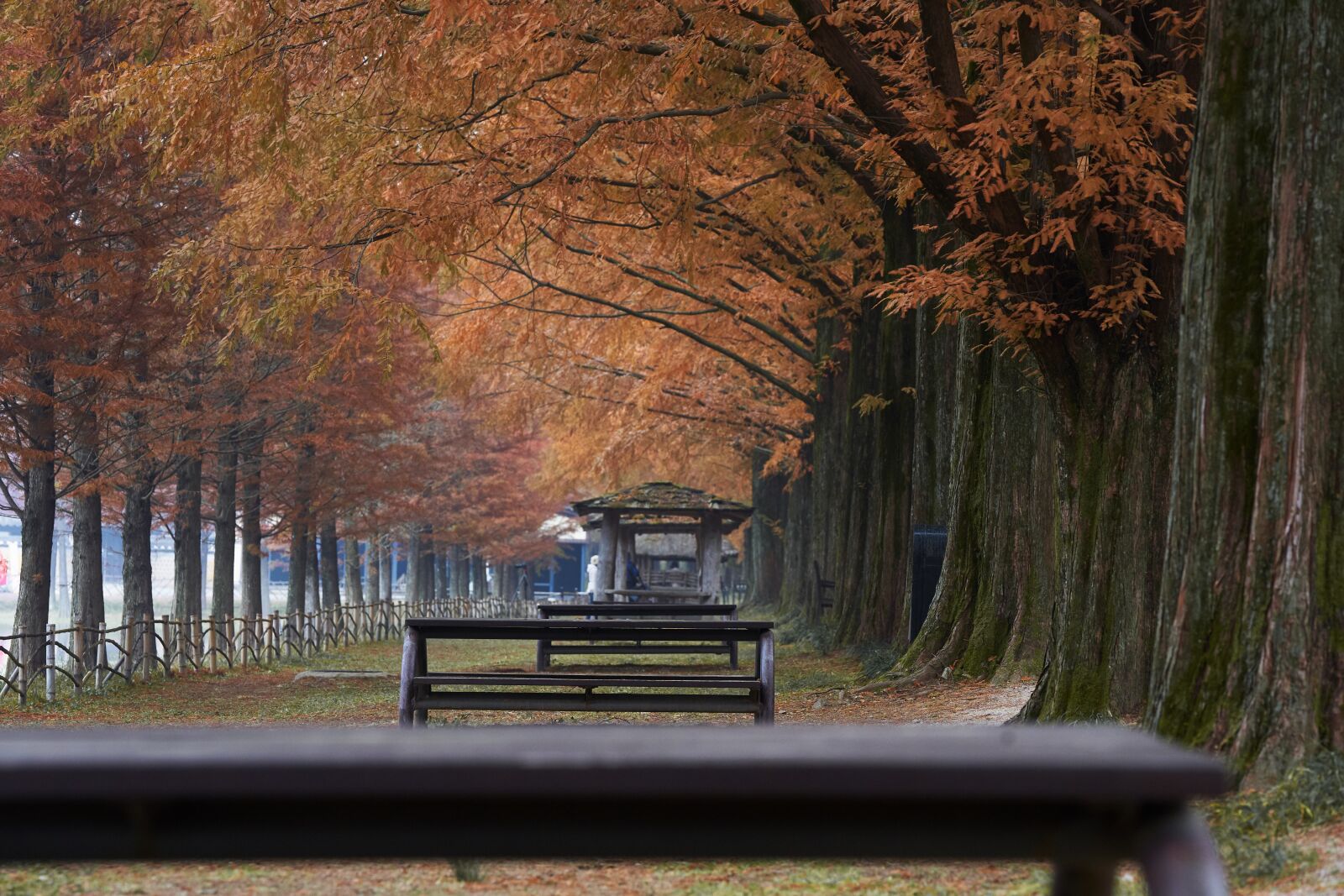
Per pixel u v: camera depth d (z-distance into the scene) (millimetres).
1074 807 2965
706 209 28016
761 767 2717
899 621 28312
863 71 13836
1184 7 13109
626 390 44938
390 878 8188
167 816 2922
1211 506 9555
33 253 20984
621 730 3273
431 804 2926
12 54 19000
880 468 28875
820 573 39031
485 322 32531
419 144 18516
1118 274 13547
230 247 18453
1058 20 13055
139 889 7734
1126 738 3055
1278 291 9336
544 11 15852
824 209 26422
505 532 67875
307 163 18938
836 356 37656
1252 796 8594
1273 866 7203
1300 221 9289
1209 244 9742
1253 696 9102
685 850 2939
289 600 43031
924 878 8227
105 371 21172
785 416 43469
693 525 45625
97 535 25734
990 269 14250
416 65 16328
